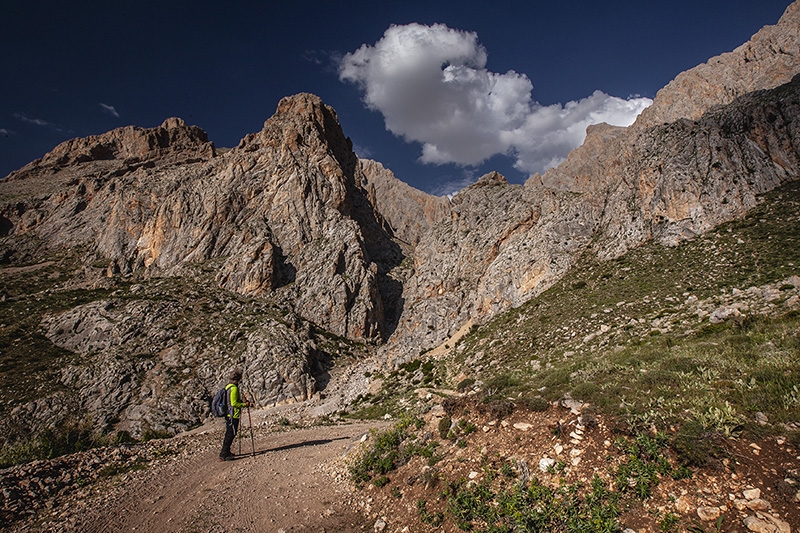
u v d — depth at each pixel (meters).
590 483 8.84
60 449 15.84
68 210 129.62
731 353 13.88
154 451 16.53
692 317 27.86
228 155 119.62
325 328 83.94
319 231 100.75
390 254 124.00
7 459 14.34
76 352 68.00
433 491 10.36
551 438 10.46
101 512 10.68
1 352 65.94
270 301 84.19
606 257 53.78
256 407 58.38
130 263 98.31
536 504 8.70
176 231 99.81
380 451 13.26
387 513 10.33
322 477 13.35
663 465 8.60
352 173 143.75
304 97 139.00
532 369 32.75
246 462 15.45
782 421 8.97
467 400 13.63
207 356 66.06
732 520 7.28
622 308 37.69
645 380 12.05
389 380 57.62
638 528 7.66
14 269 104.50
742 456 8.38
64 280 96.81
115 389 58.56
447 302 72.94
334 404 52.97
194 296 81.88
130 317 72.12
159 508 11.04
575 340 35.47
